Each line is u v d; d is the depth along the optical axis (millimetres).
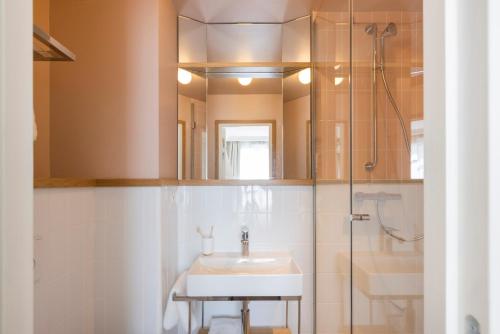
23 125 451
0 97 412
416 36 1198
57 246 1253
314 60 1988
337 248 1667
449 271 340
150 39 1609
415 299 1134
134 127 1608
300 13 2018
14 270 430
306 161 2033
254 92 2078
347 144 1547
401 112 1256
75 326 1398
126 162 1608
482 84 313
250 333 1939
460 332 337
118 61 1614
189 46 2062
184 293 1636
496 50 304
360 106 1469
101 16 1619
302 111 2043
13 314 428
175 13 1965
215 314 1952
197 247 1929
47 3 1618
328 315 1743
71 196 1359
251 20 2088
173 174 1941
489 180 306
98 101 1617
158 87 1609
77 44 1622
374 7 1388
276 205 1939
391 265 1245
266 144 2072
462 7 331
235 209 1937
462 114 332
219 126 2074
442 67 347
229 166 2072
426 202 393
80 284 1441
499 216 304
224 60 2102
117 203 1570
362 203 1451
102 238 1566
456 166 336
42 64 1586
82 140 1620
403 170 1215
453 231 338
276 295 1517
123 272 1566
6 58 421
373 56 1388
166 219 1669
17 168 438
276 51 2102
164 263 1629
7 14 423
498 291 305
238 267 1796
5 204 417
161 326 1575
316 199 1903
